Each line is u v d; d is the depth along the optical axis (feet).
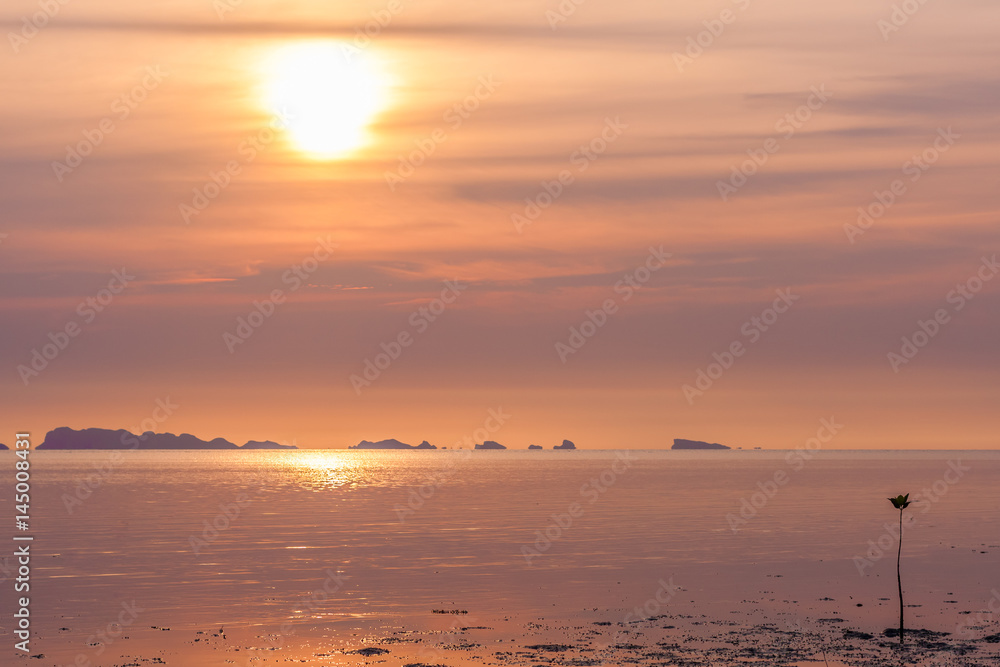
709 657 96.78
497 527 252.62
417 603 128.57
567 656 97.55
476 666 93.86
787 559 177.68
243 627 112.37
